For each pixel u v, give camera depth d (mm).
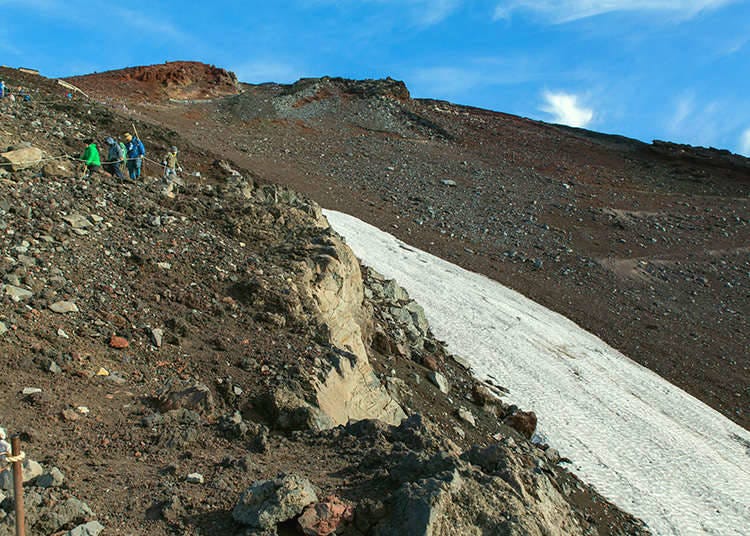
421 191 55812
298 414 10922
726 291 45375
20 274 12344
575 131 91750
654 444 24875
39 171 17047
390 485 7805
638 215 57125
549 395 26625
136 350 11961
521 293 39656
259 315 14516
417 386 20469
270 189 24844
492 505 7418
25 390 9461
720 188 69000
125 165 20219
